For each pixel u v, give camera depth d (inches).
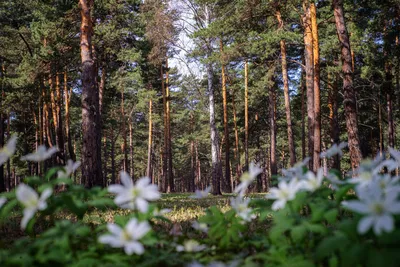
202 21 843.4
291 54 951.0
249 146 1584.6
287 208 91.1
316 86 496.7
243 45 677.3
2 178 996.6
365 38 796.6
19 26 911.7
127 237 66.9
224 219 107.9
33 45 845.8
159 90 1293.1
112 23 723.4
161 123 1633.9
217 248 106.1
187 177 2684.5
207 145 2025.1
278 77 1098.7
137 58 736.3
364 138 1231.5
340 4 426.0
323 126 1203.2
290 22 647.8
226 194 855.7
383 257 59.8
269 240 99.9
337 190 87.2
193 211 308.3
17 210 314.5
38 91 782.5
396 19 669.3
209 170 2421.3
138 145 1891.0
